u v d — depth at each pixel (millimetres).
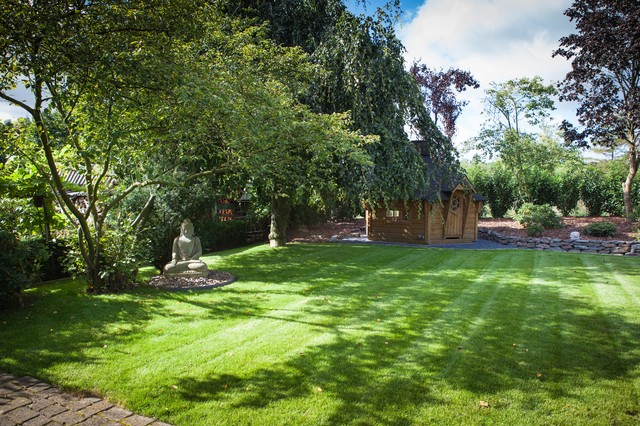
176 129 5152
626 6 12070
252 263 9109
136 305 5574
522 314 5129
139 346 4102
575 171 17391
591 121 13844
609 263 8859
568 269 8203
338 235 15367
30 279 5547
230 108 4742
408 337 4328
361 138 7066
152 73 4355
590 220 14719
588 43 12648
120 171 6070
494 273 7844
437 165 10383
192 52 5680
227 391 3174
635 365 3584
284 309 5422
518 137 16953
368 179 9234
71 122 5262
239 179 9156
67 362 3725
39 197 7059
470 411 2865
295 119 6320
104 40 4199
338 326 4707
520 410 2873
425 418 2785
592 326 4633
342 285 6871
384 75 9078
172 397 3088
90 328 4652
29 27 3752
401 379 3357
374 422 2738
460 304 5617
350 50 9070
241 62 7051
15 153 5656
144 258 6836
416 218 13281
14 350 4004
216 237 12008
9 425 2723
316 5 10625
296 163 8344
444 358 3771
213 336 4387
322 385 3262
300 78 9195
